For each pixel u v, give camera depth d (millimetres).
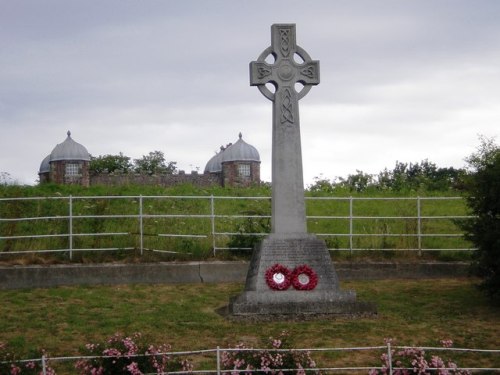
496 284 16078
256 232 20984
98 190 28250
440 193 29203
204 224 23156
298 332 14430
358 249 20766
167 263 19297
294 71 16859
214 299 17172
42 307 16141
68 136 51750
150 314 15711
